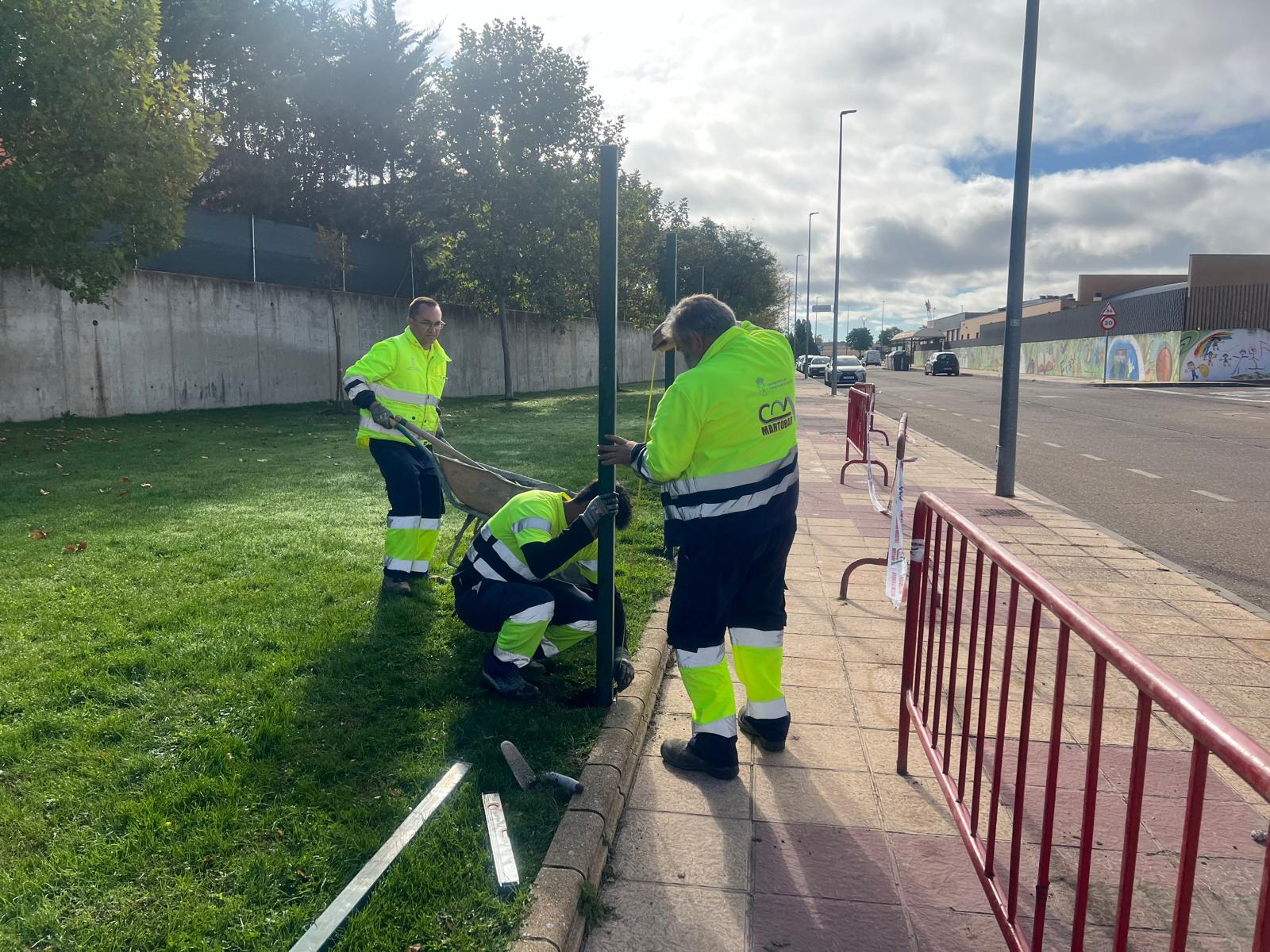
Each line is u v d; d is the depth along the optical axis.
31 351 14.92
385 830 2.73
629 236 27.42
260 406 19.20
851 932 2.44
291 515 7.45
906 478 11.12
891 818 3.03
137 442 12.84
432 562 5.95
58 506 7.77
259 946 2.23
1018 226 9.36
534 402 24.12
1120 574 6.34
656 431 3.12
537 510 3.83
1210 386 33.38
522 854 2.63
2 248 12.23
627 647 4.38
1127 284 52.72
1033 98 9.26
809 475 11.19
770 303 52.47
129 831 2.69
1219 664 4.53
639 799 3.15
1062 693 1.96
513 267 23.91
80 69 12.06
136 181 13.02
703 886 2.64
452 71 23.44
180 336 17.55
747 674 3.48
